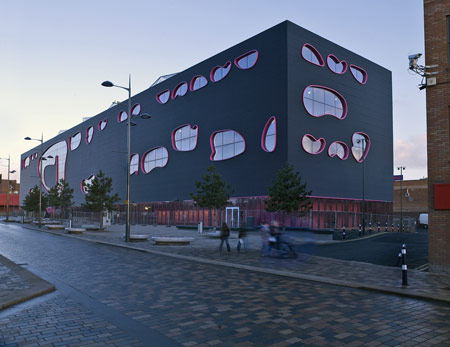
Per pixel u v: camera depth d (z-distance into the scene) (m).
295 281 11.34
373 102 49.50
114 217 65.19
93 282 10.89
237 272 12.96
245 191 42.00
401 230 42.25
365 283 10.83
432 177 13.54
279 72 39.53
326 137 42.56
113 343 5.86
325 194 41.75
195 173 49.62
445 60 13.66
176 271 13.05
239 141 43.69
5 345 5.72
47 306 8.13
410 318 7.44
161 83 57.91
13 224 55.47
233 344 5.88
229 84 45.47
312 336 6.28
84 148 81.19
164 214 55.28
